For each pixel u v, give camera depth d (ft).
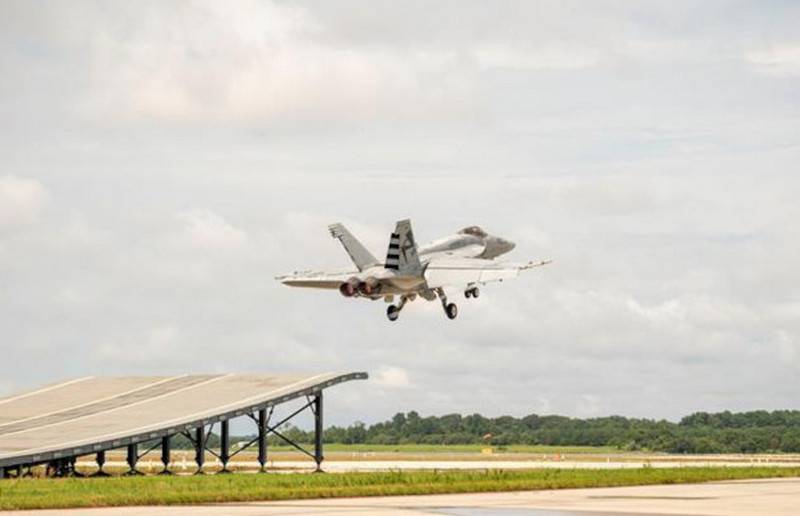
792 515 246.88
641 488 350.64
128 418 471.62
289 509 272.31
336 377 520.83
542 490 343.87
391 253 467.52
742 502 285.23
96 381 563.89
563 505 279.69
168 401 502.79
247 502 301.84
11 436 442.91
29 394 541.34
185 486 352.28
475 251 533.96
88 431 448.65
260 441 499.92
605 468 503.61
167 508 280.31
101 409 495.00
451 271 475.72
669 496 310.04
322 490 326.03
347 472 483.10
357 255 476.13
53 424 467.11
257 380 530.68
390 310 484.33
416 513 259.19
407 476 395.14
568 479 381.81
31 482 382.63
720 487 353.51
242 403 483.92
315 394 512.63
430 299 482.28
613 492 330.95
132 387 543.80
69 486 356.38
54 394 537.65
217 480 390.83
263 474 456.45
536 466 586.45
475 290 475.31
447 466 596.70
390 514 256.32
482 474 410.52
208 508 278.05
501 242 552.82
